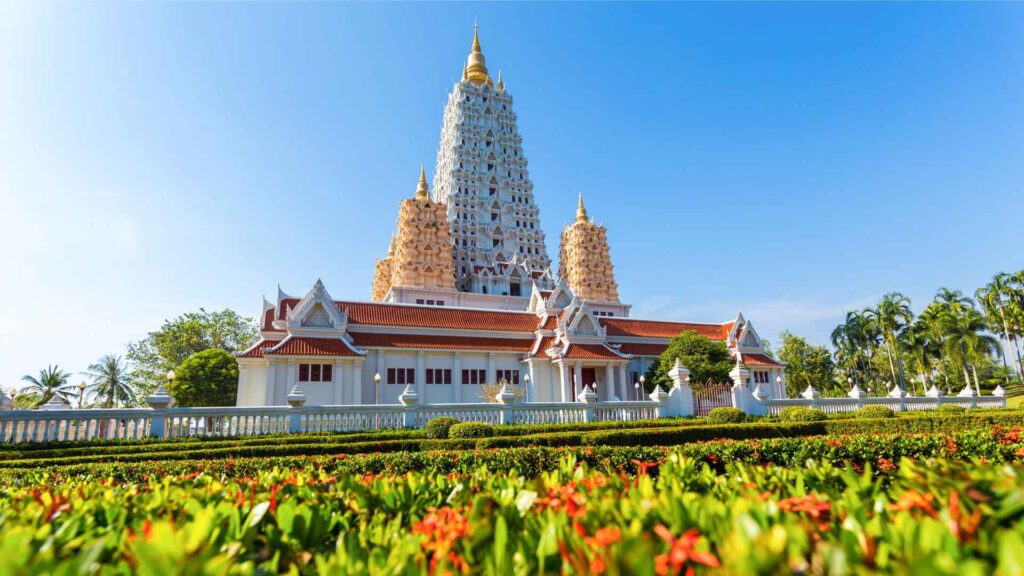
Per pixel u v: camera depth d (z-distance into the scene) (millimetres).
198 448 18781
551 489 5336
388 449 18828
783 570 2879
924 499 4238
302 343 38219
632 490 4918
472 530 4066
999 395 44125
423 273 72250
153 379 74062
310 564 4301
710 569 3020
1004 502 4023
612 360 46375
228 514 4715
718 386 35969
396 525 4711
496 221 87000
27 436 19312
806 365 87062
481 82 96188
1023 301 66625
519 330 49594
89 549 3473
